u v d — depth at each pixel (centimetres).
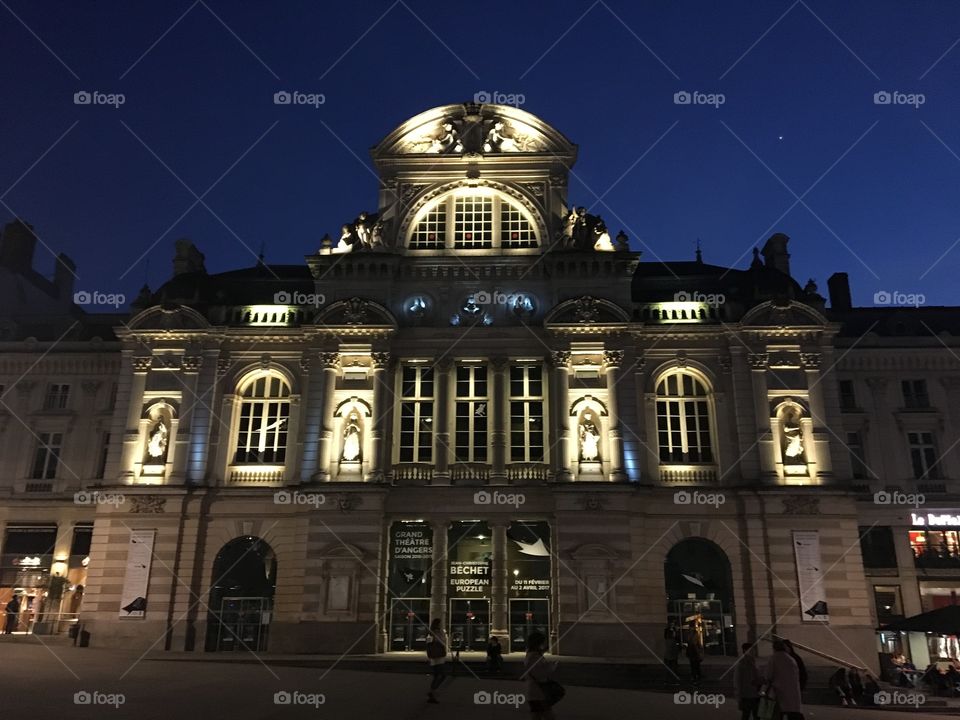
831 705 3036
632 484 3984
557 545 3944
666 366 4322
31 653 3512
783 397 4197
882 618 4503
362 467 4116
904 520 4625
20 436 5025
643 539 4034
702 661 3597
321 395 4259
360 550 3962
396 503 4106
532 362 4344
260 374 4428
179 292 4609
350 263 4450
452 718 2045
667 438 4247
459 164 4725
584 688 3019
